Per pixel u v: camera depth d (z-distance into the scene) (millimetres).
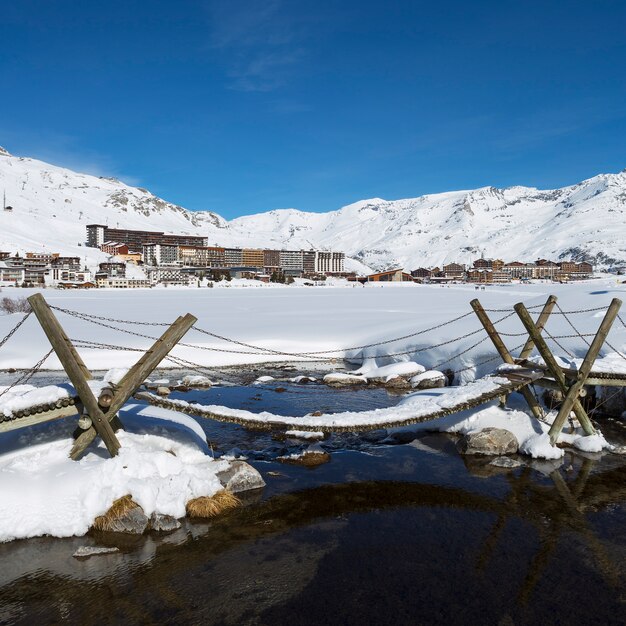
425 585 8477
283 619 7605
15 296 83312
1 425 10438
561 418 14906
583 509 11375
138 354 30281
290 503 11617
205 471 11898
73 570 8891
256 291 131875
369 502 11703
